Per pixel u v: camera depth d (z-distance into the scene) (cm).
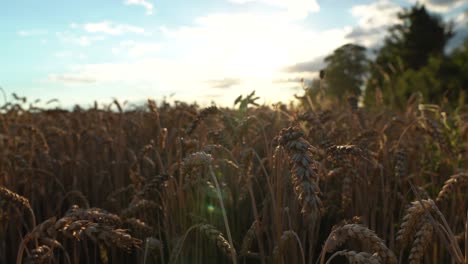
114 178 470
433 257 299
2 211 342
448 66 2519
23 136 520
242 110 326
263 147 412
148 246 268
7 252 374
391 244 308
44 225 197
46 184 448
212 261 312
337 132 405
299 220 300
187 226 308
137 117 643
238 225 337
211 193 311
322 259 181
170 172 309
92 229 182
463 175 255
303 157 174
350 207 343
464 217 313
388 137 469
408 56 3756
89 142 532
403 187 350
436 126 370
